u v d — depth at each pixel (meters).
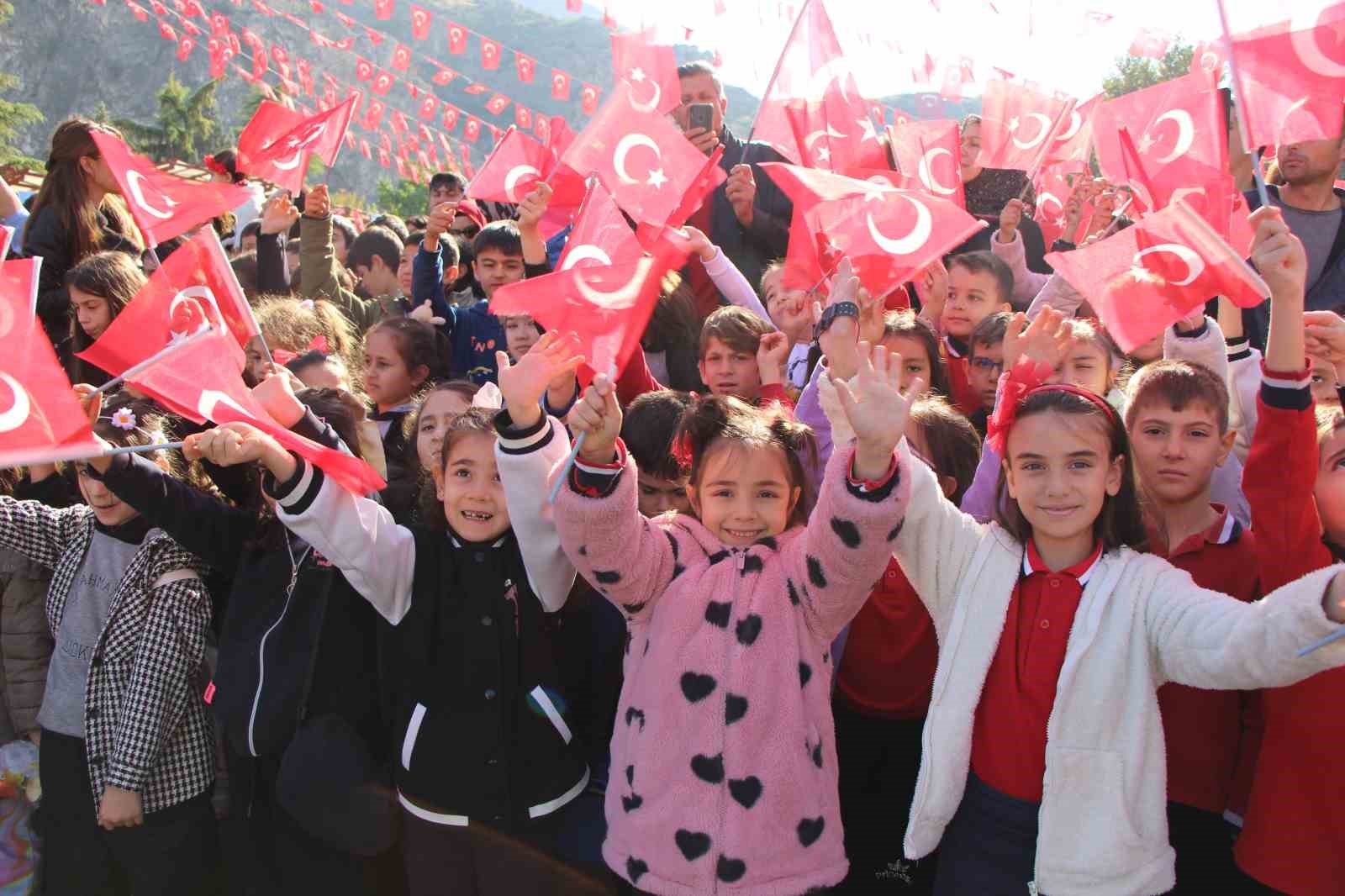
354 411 3.42
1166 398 2.53
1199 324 2.89
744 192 4.66
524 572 2.64
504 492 2.48
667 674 2.28
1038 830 2.14
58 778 3.21
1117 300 2.63
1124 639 2.13
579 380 2.63
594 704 2.76
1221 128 3.16
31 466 3.69
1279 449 2.22
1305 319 2.64
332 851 2.84
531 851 2.57
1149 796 2.11
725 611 2.29
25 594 3.49
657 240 2.89
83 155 4.52
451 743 2.57
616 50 3.52
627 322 2.49
